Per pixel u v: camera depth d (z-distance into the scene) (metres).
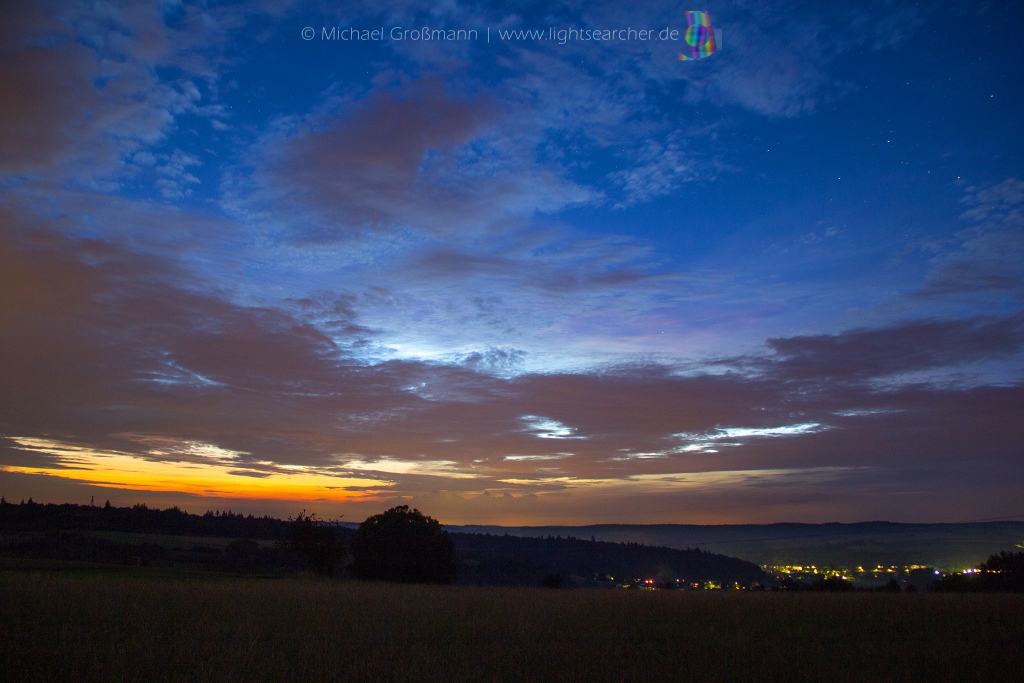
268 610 21.12
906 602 26.08
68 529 83.12
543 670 13.01
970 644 16.38
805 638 17.44
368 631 17.45
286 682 11.80
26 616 17.58
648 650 15.00
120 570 42.44
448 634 17.48
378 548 52.38
